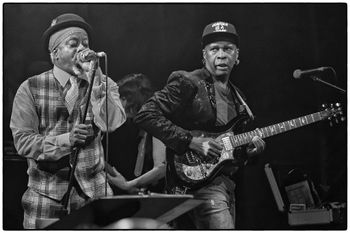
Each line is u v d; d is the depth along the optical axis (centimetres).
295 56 566
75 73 550
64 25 552
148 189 542
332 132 559
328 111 556
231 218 543
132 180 543
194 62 560
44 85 547
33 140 541
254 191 548
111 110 549
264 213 547
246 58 564
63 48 550
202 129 549
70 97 547
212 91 554
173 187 542
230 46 562
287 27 570
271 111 558
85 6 557
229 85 558
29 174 538
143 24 560
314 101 562
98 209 389
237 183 547
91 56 547
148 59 557
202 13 564
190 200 398
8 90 544
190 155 545
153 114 548
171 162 544
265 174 550
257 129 554
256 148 549
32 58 549
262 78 562
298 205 548
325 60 569
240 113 554
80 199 538
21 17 551
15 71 546
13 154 539
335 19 571
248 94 559
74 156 542
